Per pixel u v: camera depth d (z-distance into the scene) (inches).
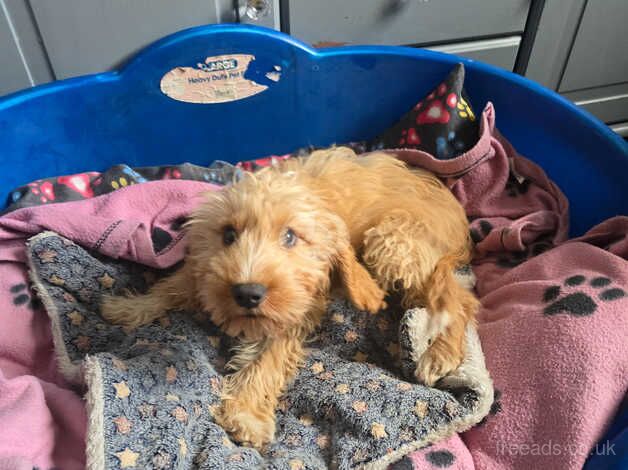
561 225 61.7
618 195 58.8
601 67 82.4
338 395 46.6
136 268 56.5
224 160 72.6
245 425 45.8
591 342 44.0
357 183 53.8
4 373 50.1
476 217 65.3
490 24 73.9
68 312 50.4
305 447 45.5
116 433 39.8
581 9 74.9
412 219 51.2
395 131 70.1
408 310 49.0
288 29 67.8
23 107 59.0
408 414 44.5
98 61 62.7
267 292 41.3
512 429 43.7
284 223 44.8
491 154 64.1
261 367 49.0
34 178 63.3
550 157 67.5
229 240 45.5
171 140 68.8
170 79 63.9
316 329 52.3
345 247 47.2
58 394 45.1
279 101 68.9
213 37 61.7
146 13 60.9
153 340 48.9
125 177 64.9
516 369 46.3
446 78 65.9
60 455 42.5
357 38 70.7
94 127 64.3
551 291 49.8
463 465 43.1
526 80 65.9
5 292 51.5
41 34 59.8
